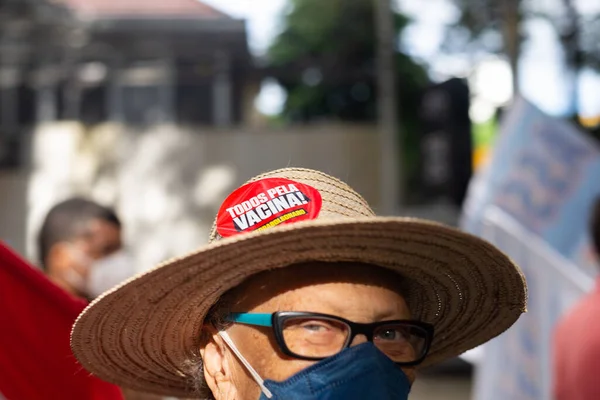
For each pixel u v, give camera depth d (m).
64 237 3.18
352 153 16.20
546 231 3.98
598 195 3.96
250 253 1.46
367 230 1.43
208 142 16.22
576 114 19.28
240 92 18.23
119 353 1.73
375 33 20.06
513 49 15.63
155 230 16.17
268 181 1.59
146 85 18.00
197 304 1.59
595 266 3.94
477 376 4.03
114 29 17.64
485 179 4.08
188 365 1.73
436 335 1.80
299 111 20.36
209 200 16.19
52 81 17.73
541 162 4.05
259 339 1.54
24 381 2.06
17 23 17.56
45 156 16.19
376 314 1.53
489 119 19.03
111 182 16.19
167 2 18.45
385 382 1.47
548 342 3.81
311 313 1.50
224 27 17.62
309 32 20.27
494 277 1.60
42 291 2.03
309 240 1.44
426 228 1.43
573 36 19.56
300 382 1.47
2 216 16.16
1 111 17.66
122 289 1.52
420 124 16.84
